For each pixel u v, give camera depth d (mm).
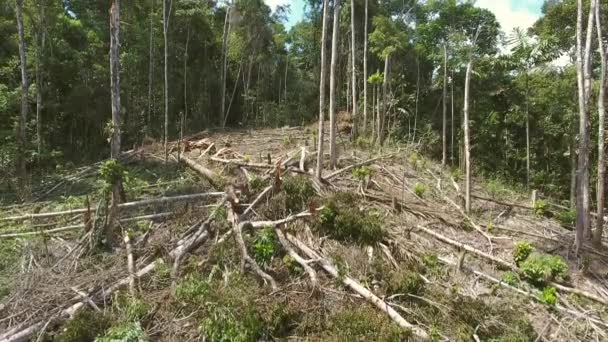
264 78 27391
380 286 5906
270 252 6285
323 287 5820
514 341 5105
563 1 12305
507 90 18953
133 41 18922
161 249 6578
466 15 18672
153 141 15883
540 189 17328
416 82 21609
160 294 5512
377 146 14617
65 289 5629
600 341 5586
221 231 7098
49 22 15102
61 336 4723
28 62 14570
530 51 12273
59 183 11008
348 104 21312
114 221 6930
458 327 5242
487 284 6613
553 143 18125
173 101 20688
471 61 9883
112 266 6250
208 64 24062
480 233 8531
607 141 9445
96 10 18766
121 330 4582
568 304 6266
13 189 10438
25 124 11641
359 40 21016
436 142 19641
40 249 6793
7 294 5684
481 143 18812
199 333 4867
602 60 8391
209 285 5316
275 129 20547
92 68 16297
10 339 4715
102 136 16469
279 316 5082
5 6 15031
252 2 23484
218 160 11414
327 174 9969
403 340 4883
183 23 21344
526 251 7008
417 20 21547
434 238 7895
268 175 9516
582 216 7926
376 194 9305
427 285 6109
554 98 15352
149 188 9859
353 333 4910
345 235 6996
